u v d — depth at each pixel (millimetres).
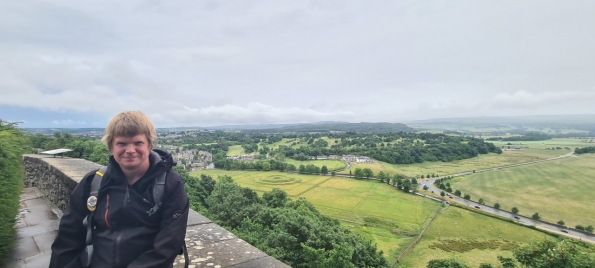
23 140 6090
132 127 2189
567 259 10016
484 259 47344
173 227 2178
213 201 39281
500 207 84938
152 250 2084
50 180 9258
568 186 107750
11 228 5277
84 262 2189
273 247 20578
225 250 3865
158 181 2270
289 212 31172
